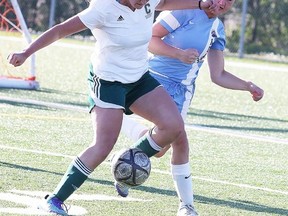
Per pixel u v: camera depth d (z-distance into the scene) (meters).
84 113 25.55
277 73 52.00
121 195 13.74
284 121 28.84
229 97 36.06
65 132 21.42
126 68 12.46
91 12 12.04
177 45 14.31
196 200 14.66
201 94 36.34
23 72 36.72
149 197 14.45
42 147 18.83
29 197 13.57
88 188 14.78
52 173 15.80
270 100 36.44
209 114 28.83
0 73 35.78
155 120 12.75
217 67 14.49
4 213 12.37
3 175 15.19
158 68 14.75
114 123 12.41
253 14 65.62
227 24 65.88
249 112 30.88
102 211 13.03
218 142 22.06
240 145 21.91
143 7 12.26
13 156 17.28
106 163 17.38
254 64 57.66
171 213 13.32
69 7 67.69
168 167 17.67
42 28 67.75
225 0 14.07
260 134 24.53
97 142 12.38
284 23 65.25
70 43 63.03
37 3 67.75
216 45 14.56
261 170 18.44
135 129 15.59
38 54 51.12
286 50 65.25
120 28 12.17
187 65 14.60
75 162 12.44
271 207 14.59
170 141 12.90
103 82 12.44
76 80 37.38
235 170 18.12
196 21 14.23
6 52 46.03
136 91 12.78
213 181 16.61
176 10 14.22
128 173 12.64
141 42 12.41
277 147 22.14
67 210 12.60
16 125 21.75
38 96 29.06
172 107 12.77
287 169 18.86
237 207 14.34
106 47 12.34
